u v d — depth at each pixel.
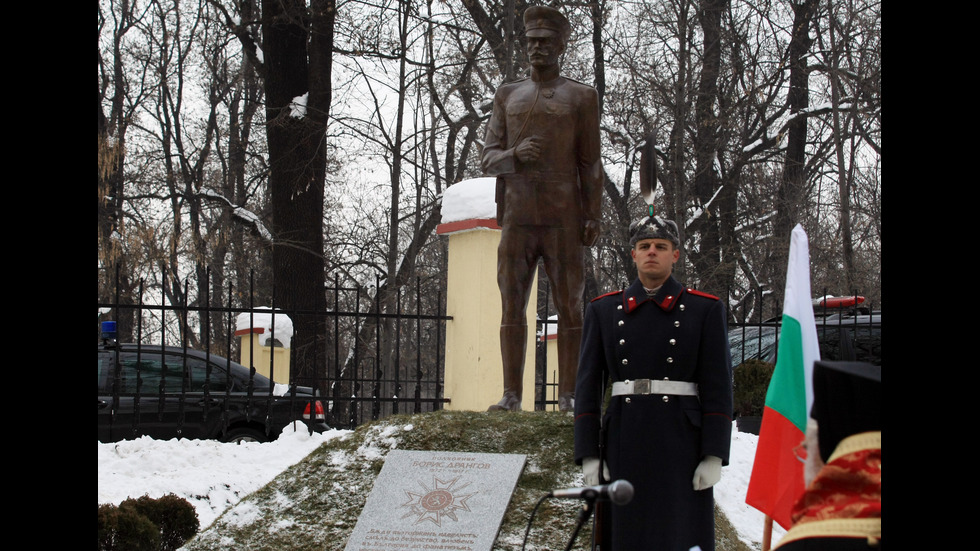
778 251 22.11
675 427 5.03
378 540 5.94
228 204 20.88
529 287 7.56
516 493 6.11
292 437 9.68
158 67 25.95
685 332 5.11
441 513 6.03
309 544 6.11
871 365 2.07
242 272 26.48
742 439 9.08
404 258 21.66
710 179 22.70
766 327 11.42
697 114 21.73
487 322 11.06
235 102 27.27
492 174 7.48
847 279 19.20
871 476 1.97
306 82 18.23
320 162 18.12
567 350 7.46
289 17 17.30
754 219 23.59
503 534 5.87
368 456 6.64
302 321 17.31
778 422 4.54
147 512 6.88
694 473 5.02
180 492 8.44
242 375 11.19
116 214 18.94
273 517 6.37
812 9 21.47
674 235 5.26
